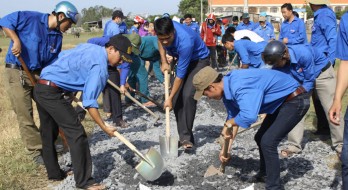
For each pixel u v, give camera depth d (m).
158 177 4.66
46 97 4.30
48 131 4.67
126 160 5.55
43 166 5.41
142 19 15.16
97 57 4.20
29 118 5.41
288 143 5.90
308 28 41.81
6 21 5.02
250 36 6.21
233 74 3.95
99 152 5.94
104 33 10.05
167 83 6.04
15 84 5.30
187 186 4.69
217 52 17.19
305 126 7.41
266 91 3.96
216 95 4.05
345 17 3.61
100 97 10.22
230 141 4.57
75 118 4.39
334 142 5.71
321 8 6.30
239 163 5.38
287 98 4.11
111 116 8.08
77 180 4.48
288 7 8.22
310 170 5.16
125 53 4.24
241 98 3.79
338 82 3.68
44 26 5.23
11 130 6.94
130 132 7.08
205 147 6.00
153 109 9.05
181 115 5.74
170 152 5.59
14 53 5.02
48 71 4.36
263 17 15.30
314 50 5.50
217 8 75.25
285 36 8.39
